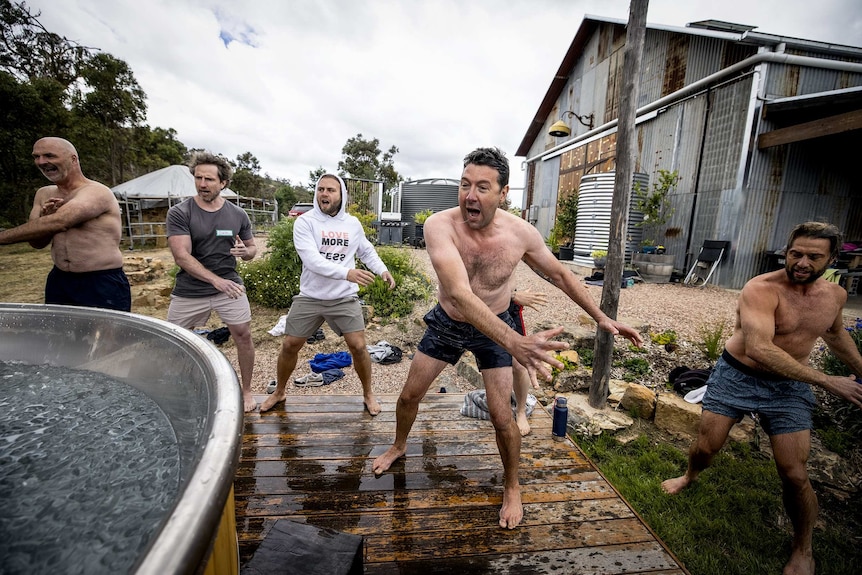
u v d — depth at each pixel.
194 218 2.61
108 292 2.54
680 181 8.34
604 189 9.15
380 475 2.13
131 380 1.23
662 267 7.84
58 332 1.43
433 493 2.00
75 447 0.92
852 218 7.45
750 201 7.03
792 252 1.93
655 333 4.67
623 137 3.21
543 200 14.87
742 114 7.01
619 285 3.42
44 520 0.68
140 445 0.91
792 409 2.03
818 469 2.83
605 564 1.62
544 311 5.79
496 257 1.82
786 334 2.04
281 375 2.80
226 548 0.67
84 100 19.38
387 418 2.72
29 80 16.14
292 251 6.75
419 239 16.05
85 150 19.36
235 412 0.69
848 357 2.04
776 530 2.47
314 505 1.90
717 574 2.15
